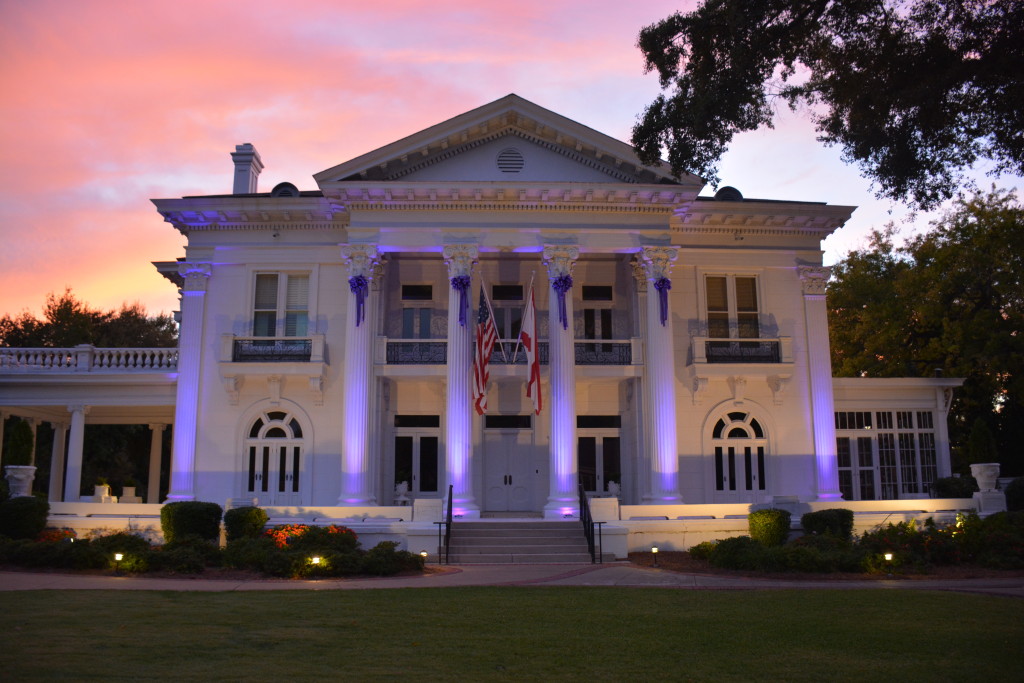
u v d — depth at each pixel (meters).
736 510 23.05
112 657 8.74
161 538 22.08
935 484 28.91
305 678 8.14
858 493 29.14
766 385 28.08
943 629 11.30
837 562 18.14
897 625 11.59
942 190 15.55
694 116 16.25
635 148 17.77
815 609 12.96
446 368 26.69
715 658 9.47
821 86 15.84
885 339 40.69
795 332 28.36
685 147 16.92
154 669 8.30
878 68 14.78
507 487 28.20
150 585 15.25
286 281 27.81
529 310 25.34
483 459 28.25
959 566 18.92
